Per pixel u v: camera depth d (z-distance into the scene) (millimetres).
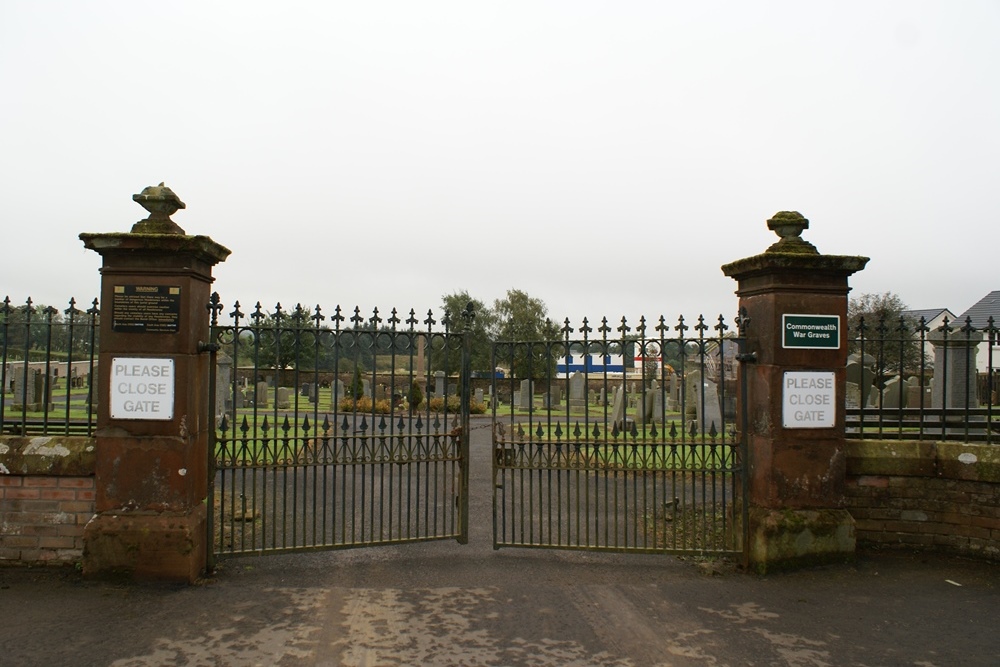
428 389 6762
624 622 5051
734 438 6633
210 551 6047
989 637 4836
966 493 6500
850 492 6684
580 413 19469
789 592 5691
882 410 7027
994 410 7055
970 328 6789
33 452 5793
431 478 11703
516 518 8586
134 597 5363
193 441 5809
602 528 8094
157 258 5727
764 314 6355
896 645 4691
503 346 7633
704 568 6301
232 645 4551
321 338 6508
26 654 4355
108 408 5707
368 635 4762
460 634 4801
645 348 6668
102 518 5676
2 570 5789
